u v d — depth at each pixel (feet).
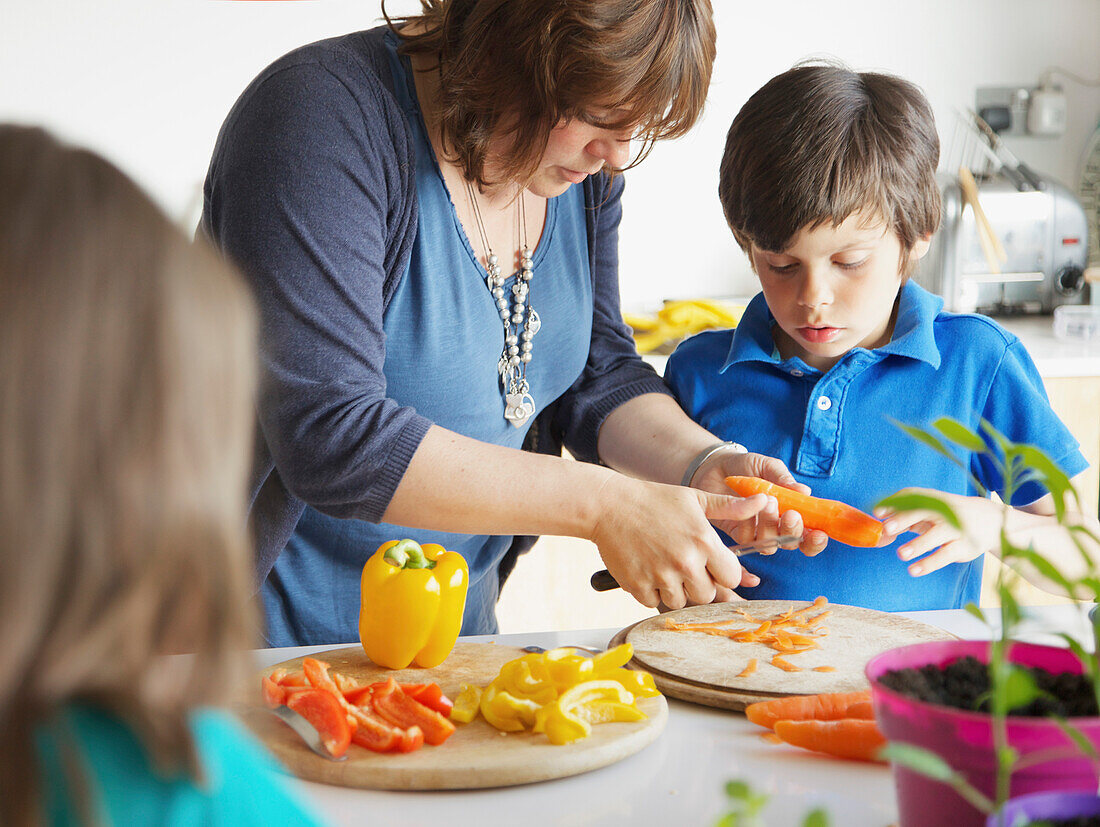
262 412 3.64
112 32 9.04
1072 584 1.84
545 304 4.59
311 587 4.44
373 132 3.81
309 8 9.29
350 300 3.64
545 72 3.43
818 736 2.86
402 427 3.56
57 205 1.28
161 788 1.32
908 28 10.21
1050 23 10.39
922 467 4.75
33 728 1.25
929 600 4.74
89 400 1.23
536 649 3.77
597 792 2.73
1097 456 8.43
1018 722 1.99
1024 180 9.68
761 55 10.05
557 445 5.24
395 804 2.67
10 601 1.18
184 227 1.42
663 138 3.79
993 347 4.84
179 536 1.28
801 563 4.78
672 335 8.94
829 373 4.85
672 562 3.54
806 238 4.31
